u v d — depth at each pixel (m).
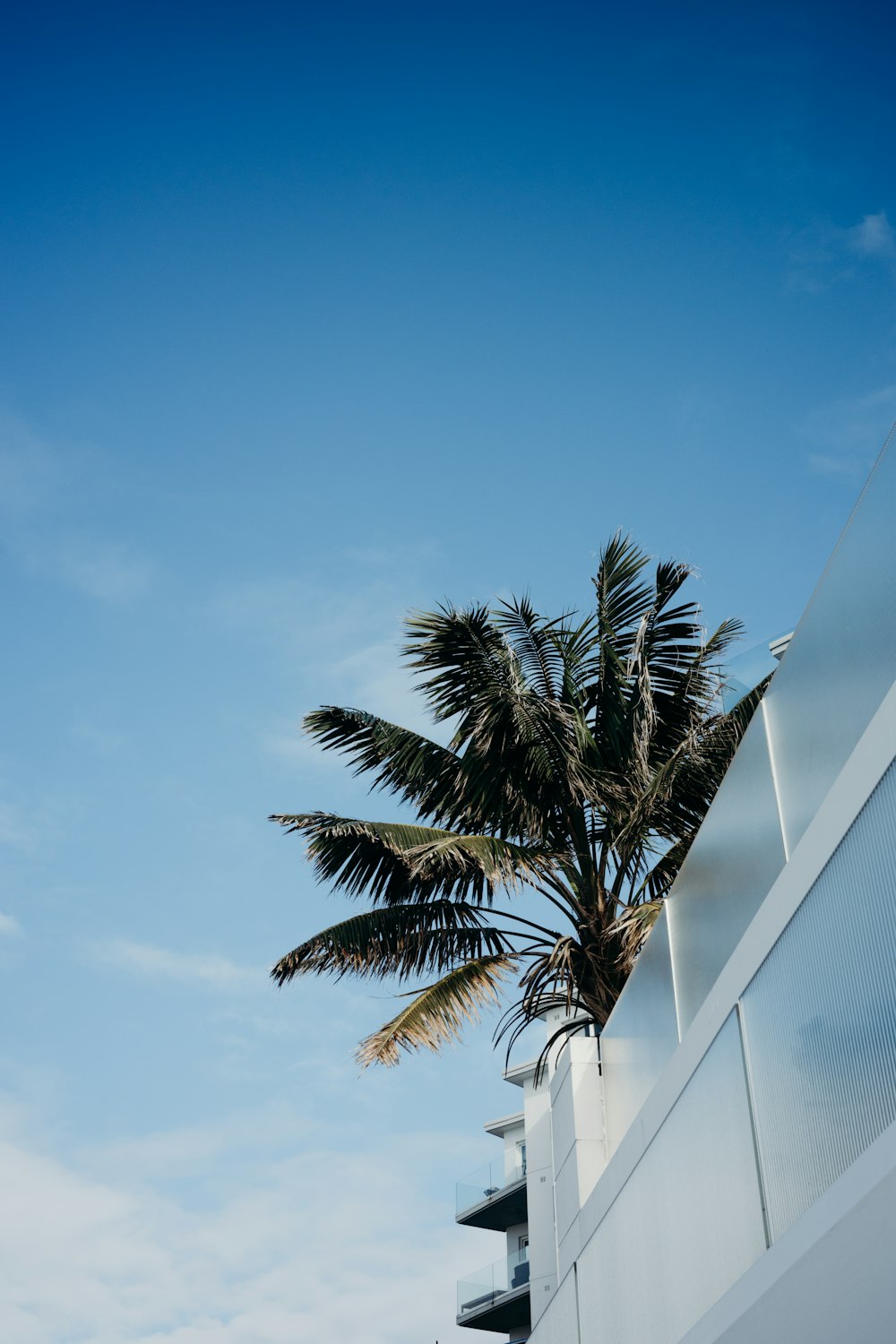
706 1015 5.53
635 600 13.02
